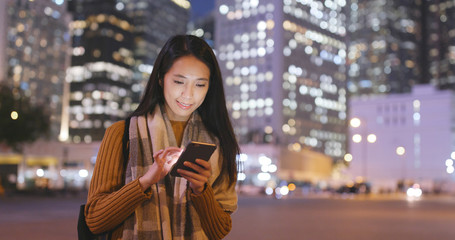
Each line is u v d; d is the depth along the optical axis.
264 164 76.56
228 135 2.51
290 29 147.25
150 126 2.30
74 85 161.00
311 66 155.38
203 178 2.16
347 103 171.75
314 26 157.12
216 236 2.38
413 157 99.44
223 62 148.88
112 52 162.12
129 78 169.38
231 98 146.75
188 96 2.30
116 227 2.23
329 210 26.16
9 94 47.62
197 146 2.05
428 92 100.19
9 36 101.81
